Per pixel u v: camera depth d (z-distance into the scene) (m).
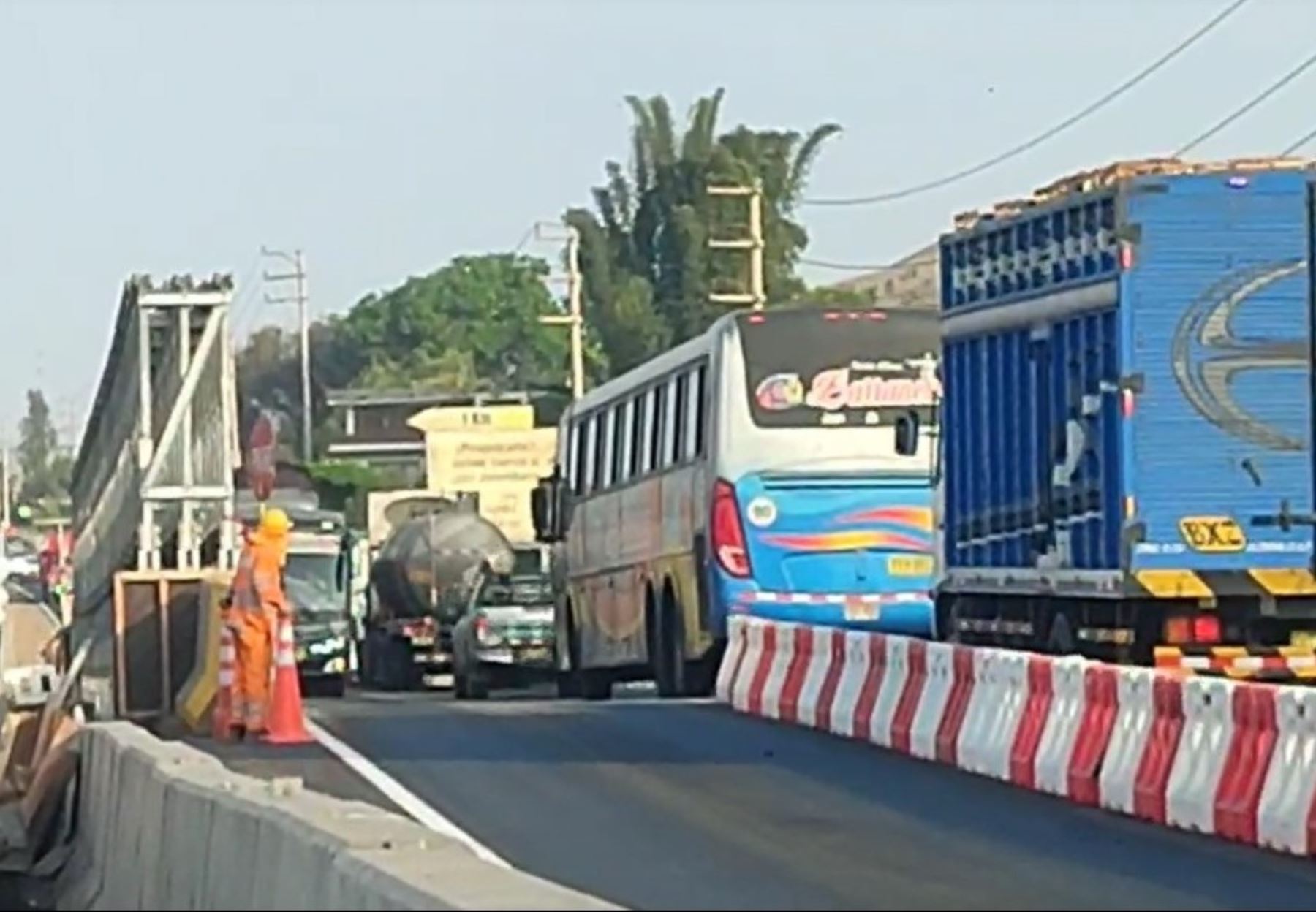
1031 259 53.16
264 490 55.72
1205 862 32.78
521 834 35.53
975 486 56.91
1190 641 49.19
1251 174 48.59
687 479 70.44
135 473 54.91
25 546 193.88
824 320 67.94
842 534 67.62
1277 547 48.66
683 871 31.44
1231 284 48.66
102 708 54.88
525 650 91.94
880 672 50.03
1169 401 48.59
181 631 52.81
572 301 162.88
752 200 150.00
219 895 24.95
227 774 28.61
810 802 39.75
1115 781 38.53
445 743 49.69
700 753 47.69
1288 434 48.69
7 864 39.00
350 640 105.88
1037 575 53.09
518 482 176.62
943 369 58.78
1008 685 43.44
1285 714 34.28
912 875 31.05
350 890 20.84
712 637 67.94
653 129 193.50
